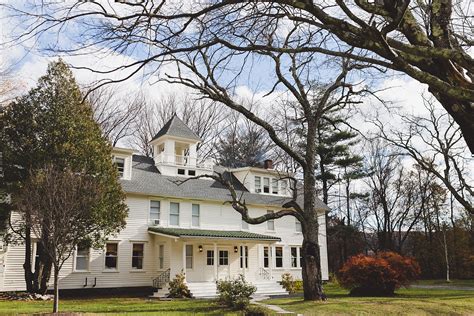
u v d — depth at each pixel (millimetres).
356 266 23438
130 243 27562
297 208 18797
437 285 34281
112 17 4148
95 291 25750
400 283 23062
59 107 22156
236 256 31125
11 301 20203
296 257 35469
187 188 30922
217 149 44031
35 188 16547
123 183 28078
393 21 3400
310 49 4598
